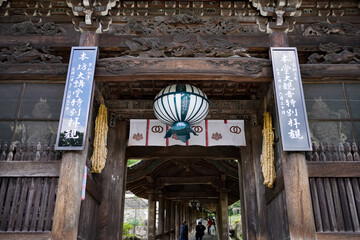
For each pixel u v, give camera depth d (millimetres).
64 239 6148
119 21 8266
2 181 6871
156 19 8242
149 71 7648
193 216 38500
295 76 7527
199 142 10680
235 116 10953
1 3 8336
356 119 7715
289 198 6617
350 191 6793
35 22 8375
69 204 6410
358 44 8109
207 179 19641
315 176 6875
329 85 8078
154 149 13672
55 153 7160
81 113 7098
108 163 10055
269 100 9062
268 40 8125
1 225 6492
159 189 19859
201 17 8383
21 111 7738
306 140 6941
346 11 8477
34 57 7922
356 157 7105
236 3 8305
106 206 9453
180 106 8039
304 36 8227
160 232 20547
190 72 7641
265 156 8797
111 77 7664
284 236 7691
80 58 7672
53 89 7988
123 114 10828
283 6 8008
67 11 8344
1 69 7719
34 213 6590
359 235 6398
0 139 7461
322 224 6543
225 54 7977
